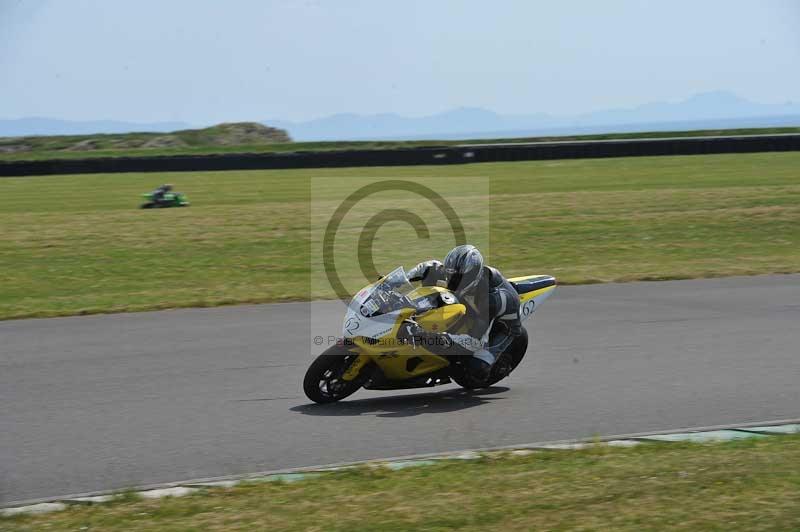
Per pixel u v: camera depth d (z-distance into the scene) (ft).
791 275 173.58
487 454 71.61
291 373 103.55
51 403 90.89
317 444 77.10
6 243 208.85
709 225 232.12
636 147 451.12
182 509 59.11
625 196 273.75
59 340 121.60
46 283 169.99
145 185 382.22
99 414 86.79
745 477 62.69
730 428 79.97
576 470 66.03
